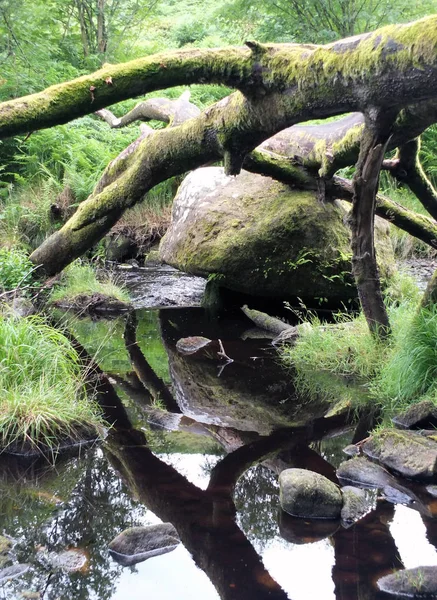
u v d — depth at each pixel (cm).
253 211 677
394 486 334
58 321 683
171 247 732
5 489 334
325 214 662
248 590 251
